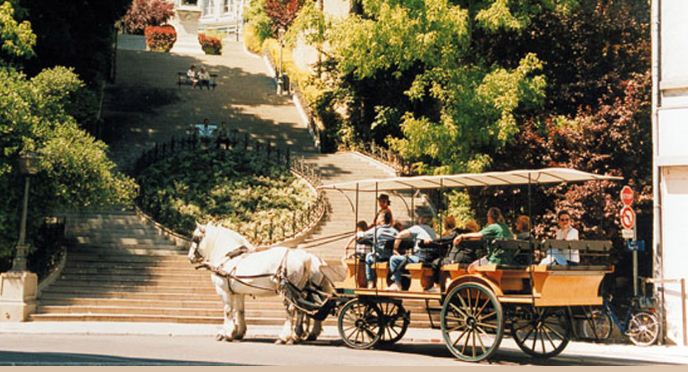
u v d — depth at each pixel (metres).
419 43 23.42
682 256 18.62
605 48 24.86
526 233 14.09
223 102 44.00
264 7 56.47
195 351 12.65
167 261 22.95
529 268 12.36
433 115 33.44
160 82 47.00
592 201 21.02
